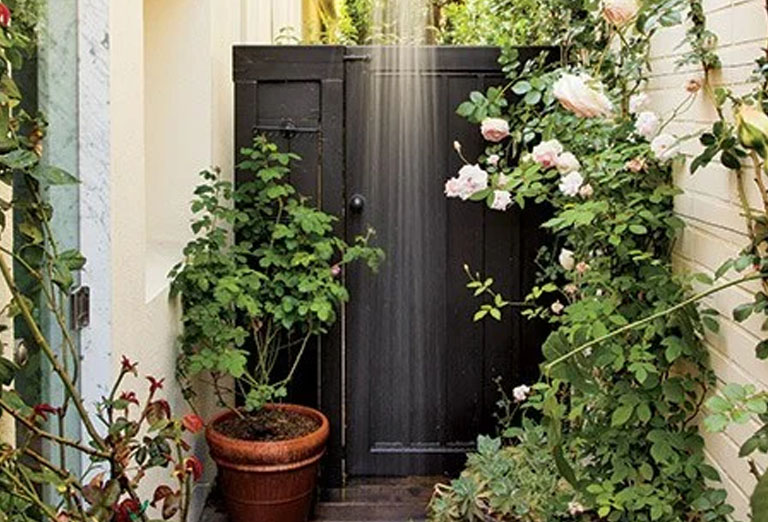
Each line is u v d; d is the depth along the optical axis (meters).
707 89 2.16
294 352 3.60
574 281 2.90
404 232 3.60
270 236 3.46
